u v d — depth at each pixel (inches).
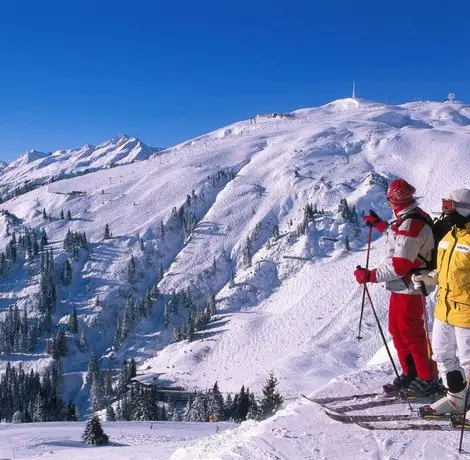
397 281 224.8
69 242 7682.1
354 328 4549.7
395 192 214.4
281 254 6609.3
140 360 5664.4
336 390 255.0
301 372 3969.0
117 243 7854.3
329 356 4178.2
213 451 230.7
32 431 1433.3
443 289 194.7
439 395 226.2
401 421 207.5
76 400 4977.9
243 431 248.1
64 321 6338.6
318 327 4803.2
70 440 1266.0
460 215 185.0
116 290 6929.1
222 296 6225.4
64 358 5625.0
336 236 6653.5
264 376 4055.1
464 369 204.7
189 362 4830.2
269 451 189.6
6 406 3794.3
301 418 219.8
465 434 192.1
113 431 1386.6
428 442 186.9
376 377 274.4
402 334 227.6
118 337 6008.9
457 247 185.9
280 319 5231.3
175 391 4005.9
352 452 183.2
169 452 558.9
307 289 5743.1
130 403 2817.4
